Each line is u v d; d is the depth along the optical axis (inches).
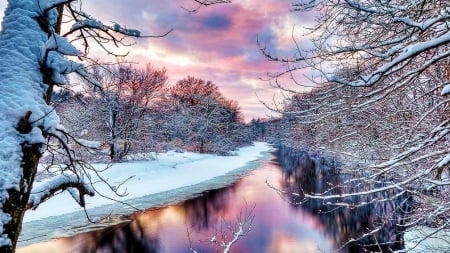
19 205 109.6
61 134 132.3
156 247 488.1
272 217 658.8
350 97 138.6
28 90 118.0
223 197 851.4
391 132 218.4
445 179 162.9
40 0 126.4
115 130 924.0
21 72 119.1
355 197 775.7
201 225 597.6
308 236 545.3
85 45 155.7
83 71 134.3
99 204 740.7
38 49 124.2
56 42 120.0
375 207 657.6
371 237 510.9
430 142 134.0
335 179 1001.5
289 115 160.4
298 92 141.6
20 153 111.4
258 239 528.4
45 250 478.0
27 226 581.9
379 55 123.0
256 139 5521.7
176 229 575.2
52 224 594.9
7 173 106.8
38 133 115.2
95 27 132.9
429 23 109.5
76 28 134.0
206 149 1983.3
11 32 124.0
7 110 112.3
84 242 511.5
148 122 1154.0
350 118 235.6
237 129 2618.1
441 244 280.8
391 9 136.2
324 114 153.3
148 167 1100.5
